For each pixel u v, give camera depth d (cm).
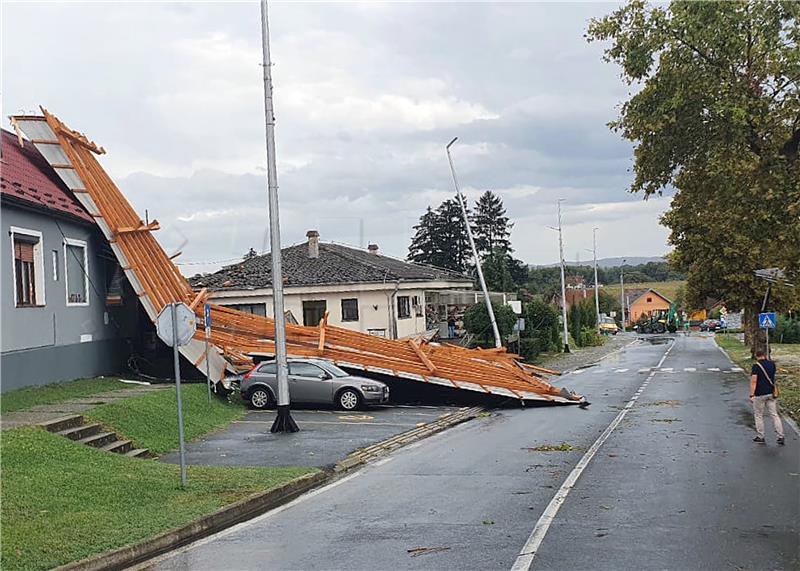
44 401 1919
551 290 9569
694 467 1402
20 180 2223
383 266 4672
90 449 1432
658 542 890
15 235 2075
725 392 2942
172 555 911
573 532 947
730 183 1802
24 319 2094
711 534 921
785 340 6975
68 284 2438
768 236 1864
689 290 4544
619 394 3005
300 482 1320
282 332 1973
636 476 1325
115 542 925
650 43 1775
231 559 880
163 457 1617
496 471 1423
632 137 1884
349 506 1146
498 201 10012
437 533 959
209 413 2186
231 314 2894
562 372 4322
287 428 1972
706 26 1727
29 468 1245
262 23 1847
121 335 2856
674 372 4084
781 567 787
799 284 2736
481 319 4666
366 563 838
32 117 2566
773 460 1466
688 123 1814
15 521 989
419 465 1522
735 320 10906
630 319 14500
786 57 1700
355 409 2503
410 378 2697
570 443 1772
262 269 4559
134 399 2012
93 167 2736
